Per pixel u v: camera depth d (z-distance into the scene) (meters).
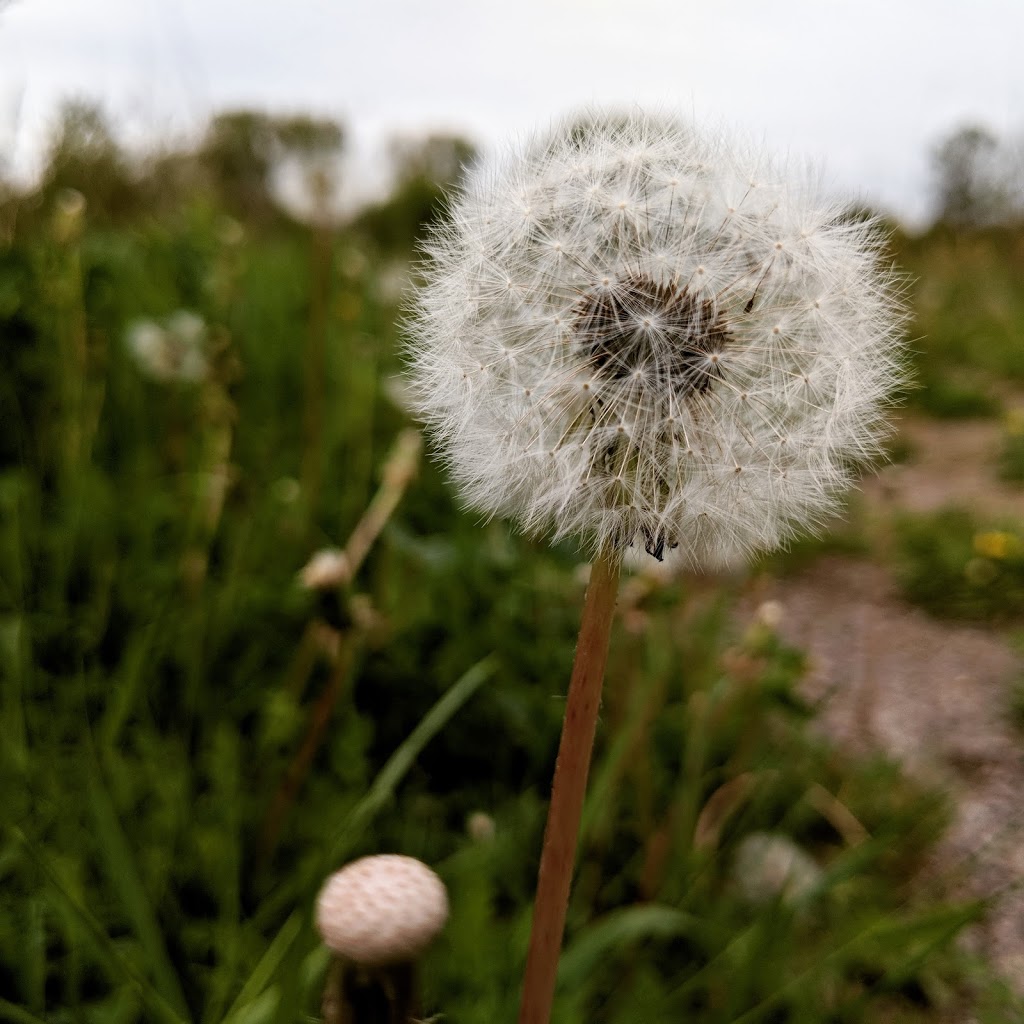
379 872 0.06
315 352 0.19
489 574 0.17
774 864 0.14
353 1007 0.06
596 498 0.07
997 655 0.23
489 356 0.08
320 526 0.19
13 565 0.15
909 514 0.30
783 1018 0.11
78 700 0.13
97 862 0.11
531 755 0.15
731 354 0.08
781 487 0.08
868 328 0.08
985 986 0.12
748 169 0.08
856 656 0.22
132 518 0.17
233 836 0.12
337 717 0.14
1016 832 0.16
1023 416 0.41
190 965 0.11
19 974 0.10
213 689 0.15
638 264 0.08
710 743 0.16
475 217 0.09
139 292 0.22
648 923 0.11
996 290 0.65
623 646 0.15
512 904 0.13
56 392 0.18
